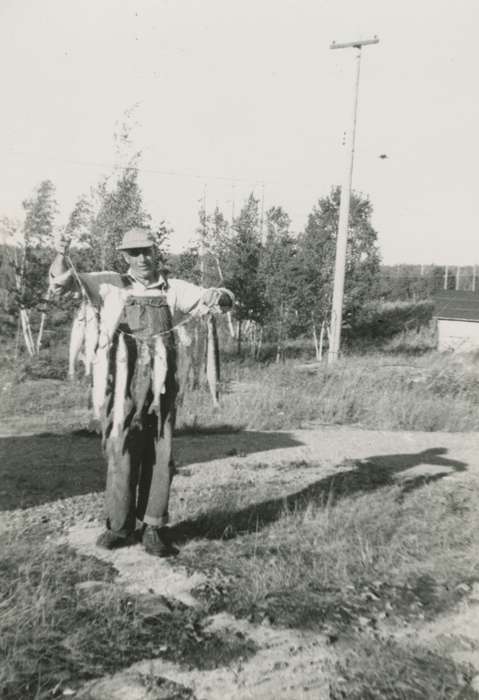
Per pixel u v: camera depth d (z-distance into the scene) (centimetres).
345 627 390
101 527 539
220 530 545
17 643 346
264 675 335
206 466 784
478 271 5669
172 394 482
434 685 331
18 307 1773
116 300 470
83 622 375
